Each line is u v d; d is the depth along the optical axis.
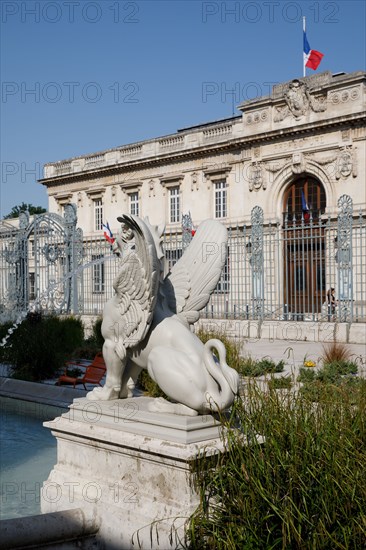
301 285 29.75
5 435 8.05
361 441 4.02
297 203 32.81
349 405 4.65
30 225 21.55
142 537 4.18
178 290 5.16
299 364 12.85
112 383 5.18
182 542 3.93
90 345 15.85
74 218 22.36
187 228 22.45
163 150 39.06
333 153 30.69
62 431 5.01
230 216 35.28
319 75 31.34
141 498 4.36
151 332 4.84
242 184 34.66
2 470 6.51
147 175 39.94
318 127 30.88
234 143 34.44
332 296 22.02
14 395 10.70
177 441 4.22
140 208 40.53
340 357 12.30
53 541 4.33
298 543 3.37
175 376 4.49
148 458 4.30
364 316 18.11
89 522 4.48
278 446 3.94
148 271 4.63
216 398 4.39
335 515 3.47
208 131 36.72
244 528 3.59
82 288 22.66
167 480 4.21
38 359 11.75
